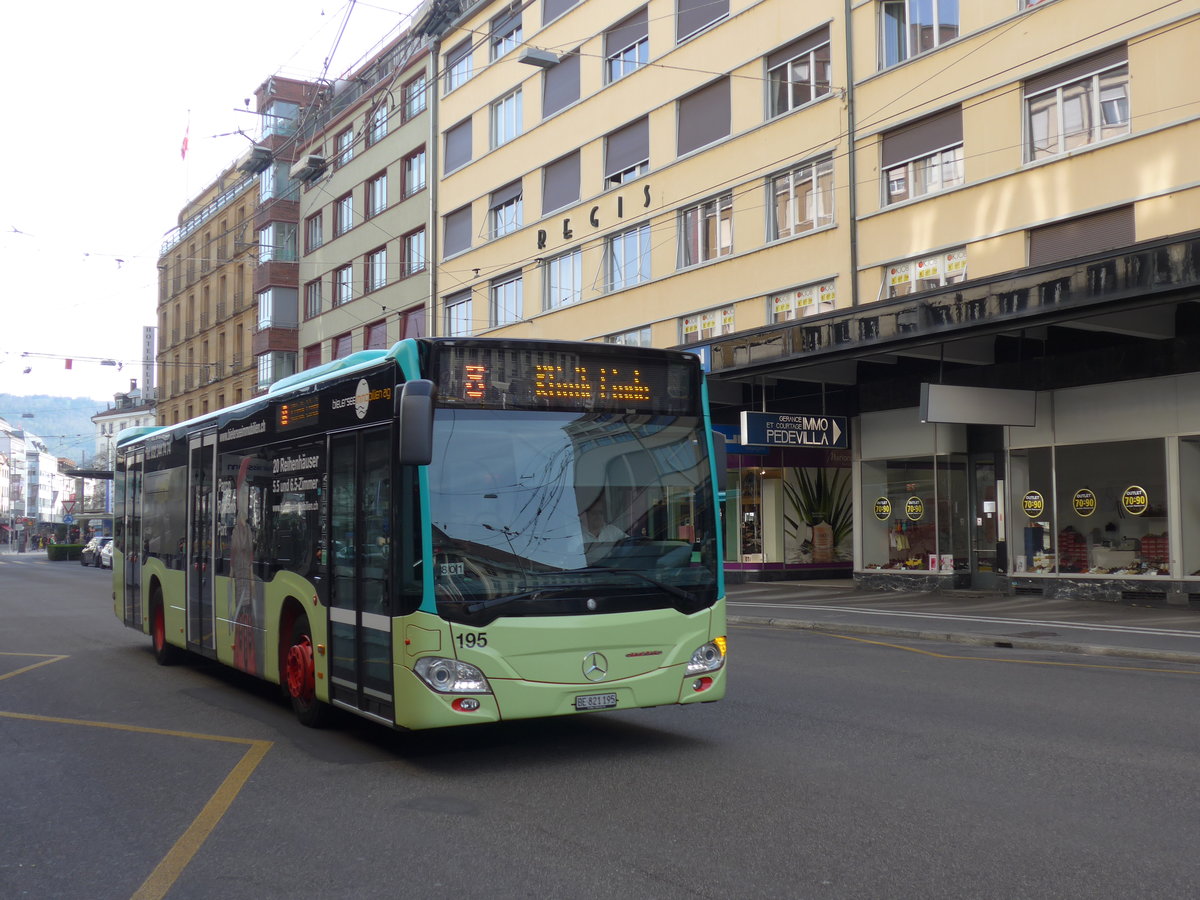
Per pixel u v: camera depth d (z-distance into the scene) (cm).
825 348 2131
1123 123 1884
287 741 866
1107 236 1905
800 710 957
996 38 2083
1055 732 841
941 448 2320
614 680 743
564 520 750
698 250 2838
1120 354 1983
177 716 997
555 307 3350
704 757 771
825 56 2473
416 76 4066
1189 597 1867
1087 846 542
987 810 613
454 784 709
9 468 13888
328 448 857
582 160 3228
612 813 624
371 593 773
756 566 2852
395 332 4172
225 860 557
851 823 591
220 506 1130
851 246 2364
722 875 508
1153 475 1934
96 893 511
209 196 6047
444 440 732
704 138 2809
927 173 2234
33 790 721
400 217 4147
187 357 6275
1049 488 2120
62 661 1421
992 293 1812
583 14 3219
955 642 1557
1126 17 1869
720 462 814
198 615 1190
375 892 500
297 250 4966
